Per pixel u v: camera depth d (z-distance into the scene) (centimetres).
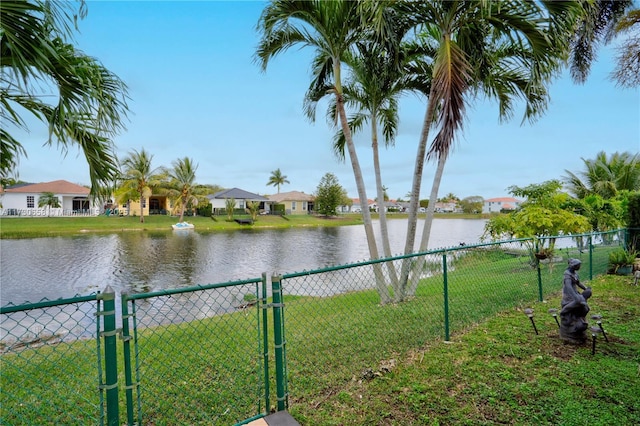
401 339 368
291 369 301
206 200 3556
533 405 238
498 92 625
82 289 912
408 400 248
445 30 486
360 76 615
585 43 740
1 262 1309
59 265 1255
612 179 1562
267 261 1386
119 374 292
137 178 3077
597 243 820
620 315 433
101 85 279
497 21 473
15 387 267
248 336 388
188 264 1300
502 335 371
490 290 575
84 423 222
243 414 233
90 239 2158
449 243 1930
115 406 167
